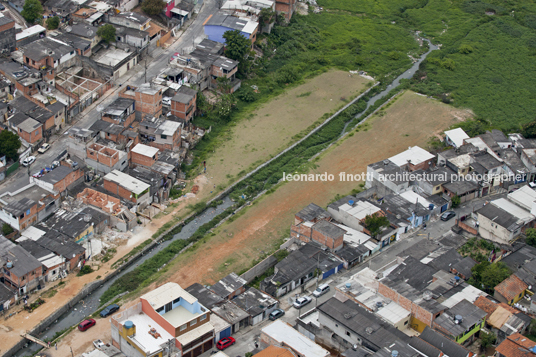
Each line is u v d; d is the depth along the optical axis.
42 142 143.25
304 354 91.06
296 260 116.56
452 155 147.12
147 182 136.25
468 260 116.69
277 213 134.75
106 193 132.25
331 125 169.38
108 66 163.75
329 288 113.81
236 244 125.44
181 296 100.06
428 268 112.56
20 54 158.88
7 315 105.88
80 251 117.31
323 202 138.62
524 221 126.19
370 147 159.12
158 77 163.88
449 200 137.50
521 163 147.25
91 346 100.38
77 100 153.12
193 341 95.94
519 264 116.31
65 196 130.50
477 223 128.00
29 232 120.75
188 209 134.88
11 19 161.88
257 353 90.56
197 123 161.38
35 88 150.25
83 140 137.75
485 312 102.44
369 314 99.94
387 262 121.62
